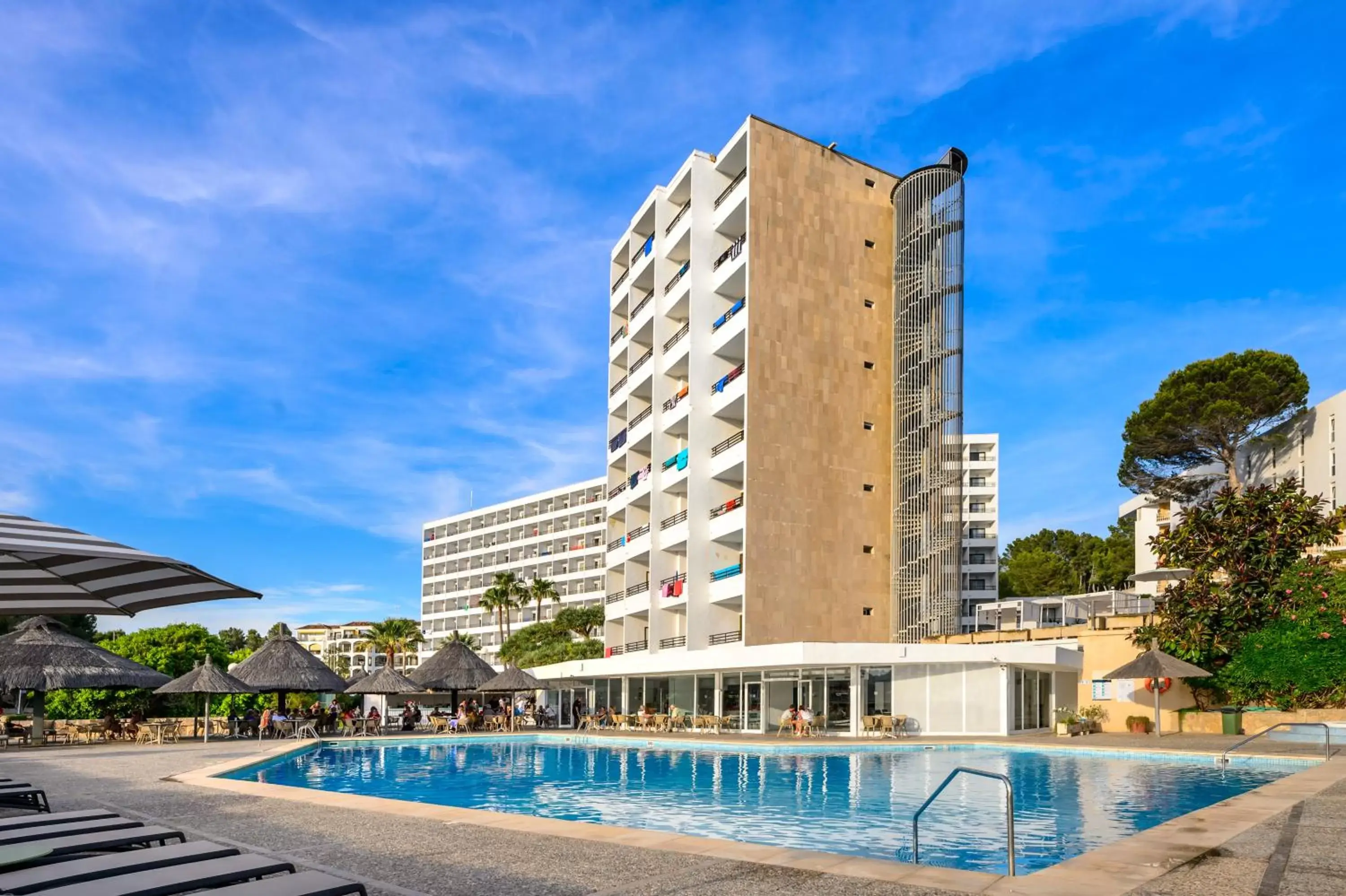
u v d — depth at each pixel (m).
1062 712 35.81
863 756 26.55
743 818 15.50
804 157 47.12
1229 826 10.17
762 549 42.38
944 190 46.91
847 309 46.69
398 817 11.41
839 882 7.43
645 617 53.41
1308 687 29.55
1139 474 58.50
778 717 36.22
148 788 15.52
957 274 46.06
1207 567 33.12
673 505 50.12
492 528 130.75
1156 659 30.09
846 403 45.66
